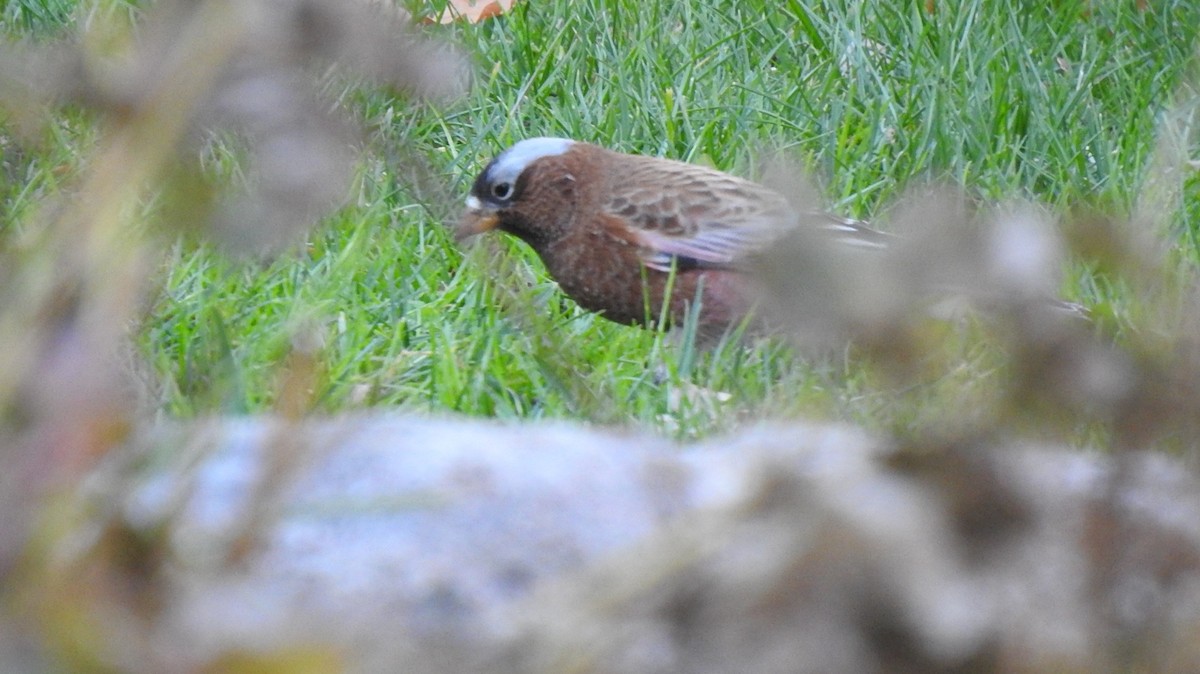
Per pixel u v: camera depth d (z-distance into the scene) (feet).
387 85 13.97
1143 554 13.26
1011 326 12.95
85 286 12.69
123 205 13.84
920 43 45.57
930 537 11.59
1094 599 12.91
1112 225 13.00
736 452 16.39
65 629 11.05
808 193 12.79
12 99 13.21
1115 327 14.76
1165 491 13.82
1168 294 14.46
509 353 29.43
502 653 13.00
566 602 12.62
